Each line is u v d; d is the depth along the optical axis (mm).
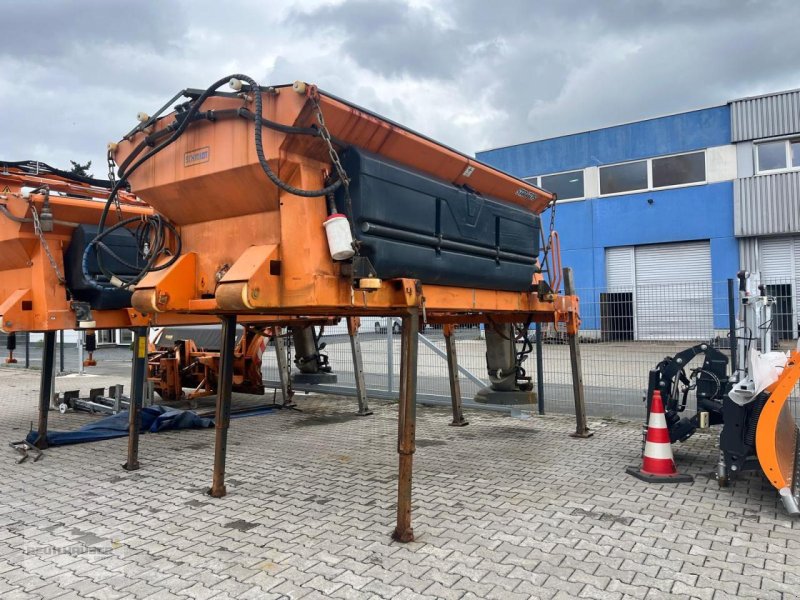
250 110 3922
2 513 4473
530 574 3312
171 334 11117
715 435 6867
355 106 3869
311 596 3076
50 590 3182
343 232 3744
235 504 4613
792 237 20000
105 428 7434
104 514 4426
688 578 3252
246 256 3988
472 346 10312
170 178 4473
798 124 19578
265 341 10164
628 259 22734
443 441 6840
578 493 4793
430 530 3996
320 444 6781
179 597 3088
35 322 6609
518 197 6051
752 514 4273
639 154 22234
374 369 10781
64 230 6641
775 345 6805
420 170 4605
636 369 8266
